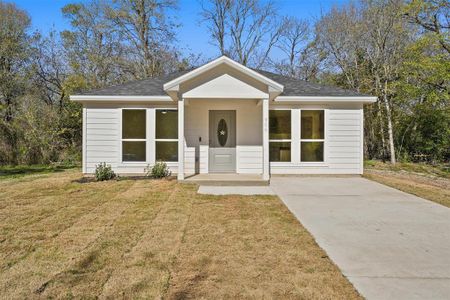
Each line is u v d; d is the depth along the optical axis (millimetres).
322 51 24625
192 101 11312
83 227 5086
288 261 3799
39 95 20844
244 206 6656
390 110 18062
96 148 11125
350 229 5141
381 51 17797
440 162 17297
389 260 3873
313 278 3352
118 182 9547
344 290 3098
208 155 11453
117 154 11156
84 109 11062
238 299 2916
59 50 21734
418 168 15234
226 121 11477
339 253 4086
